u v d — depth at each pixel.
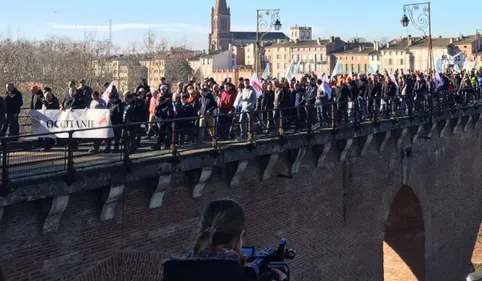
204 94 22.12
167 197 17.61
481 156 43.78
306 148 23.12
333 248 26.30
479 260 47.47
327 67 165.38
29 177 13.19
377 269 29.95
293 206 23.55
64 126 16.95
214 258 5.23
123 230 16.30
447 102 36.81
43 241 14.27
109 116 16.62
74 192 14.20
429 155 35.53
